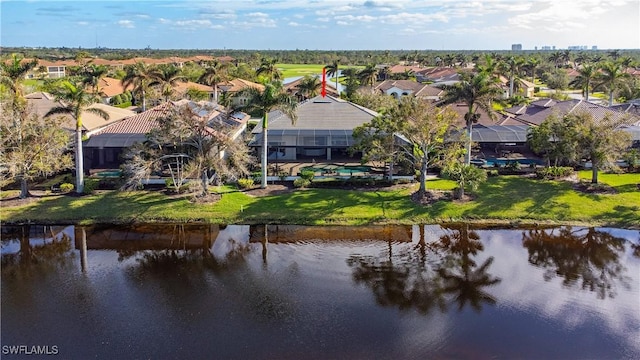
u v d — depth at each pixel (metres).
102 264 37.41
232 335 28.05
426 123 48.09
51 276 35.34
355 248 40.38
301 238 42.31
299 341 27.42
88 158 59.34
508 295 32.72
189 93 96.00
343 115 68.19
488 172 56.47
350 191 51.44
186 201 48.56
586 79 98.62
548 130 54.00
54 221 44.72
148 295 32.66
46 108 63.50
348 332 28.33
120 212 46.38
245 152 51.97
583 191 50.84
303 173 53.50
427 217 46.00
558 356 26.16
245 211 46.78
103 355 26.19
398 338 27.72
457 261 38.00
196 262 37.78
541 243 41.31
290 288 33.66
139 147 49.28
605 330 28.58
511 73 115.62
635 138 62.75
